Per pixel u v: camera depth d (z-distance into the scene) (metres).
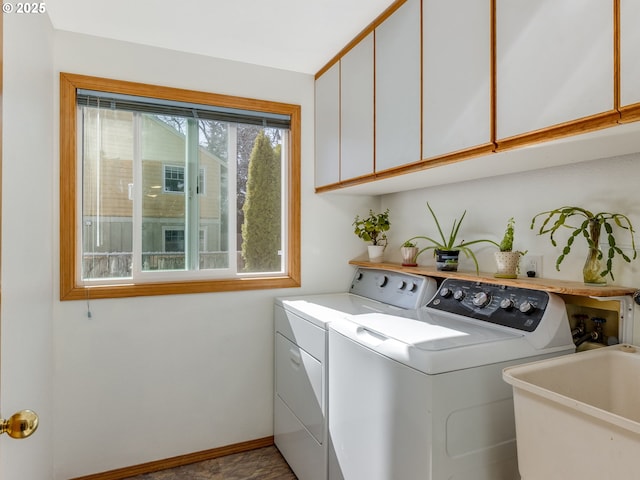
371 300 2.16
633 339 1.22
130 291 1.98
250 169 2.32
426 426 1.06
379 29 1.75
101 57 1.92
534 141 1.08
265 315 2.29
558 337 1.27
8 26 1.09
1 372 1.00
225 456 2.20
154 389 2.05
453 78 1.34
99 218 1.98
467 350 1.14
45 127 1.65
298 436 1.91
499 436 1.16
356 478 1.39
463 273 1.70
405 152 1.59
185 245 2.17
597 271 1.27
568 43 0.98
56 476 1.87
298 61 2.21
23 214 1.27
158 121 2.10
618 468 0.76
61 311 1.87
